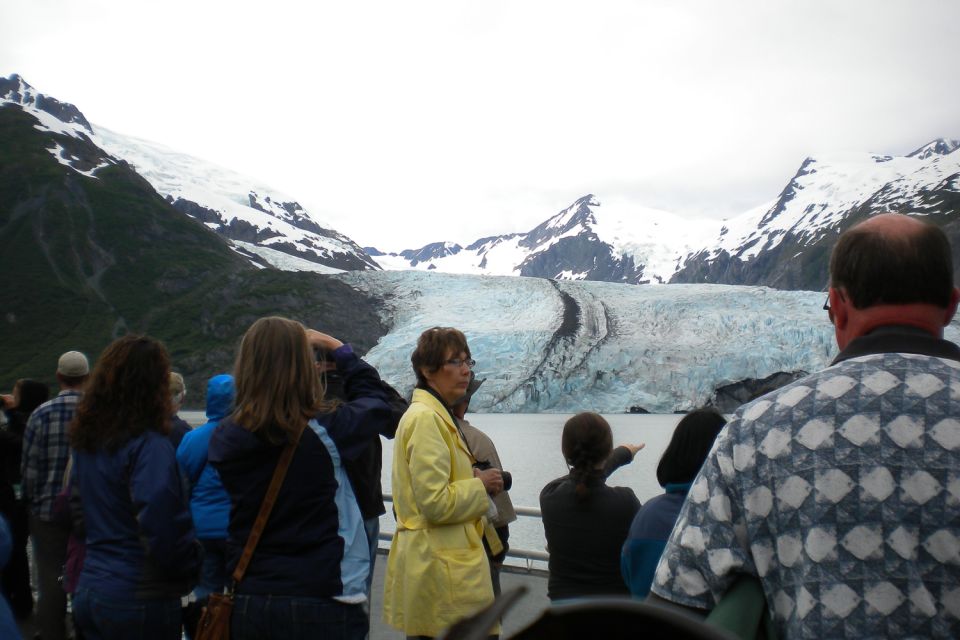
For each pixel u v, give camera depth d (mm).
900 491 1889
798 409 2031
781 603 1979
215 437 3842
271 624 3656
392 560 4488
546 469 36500
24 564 7250
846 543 1896
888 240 2182
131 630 4285
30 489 6121
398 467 4426
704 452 3986
